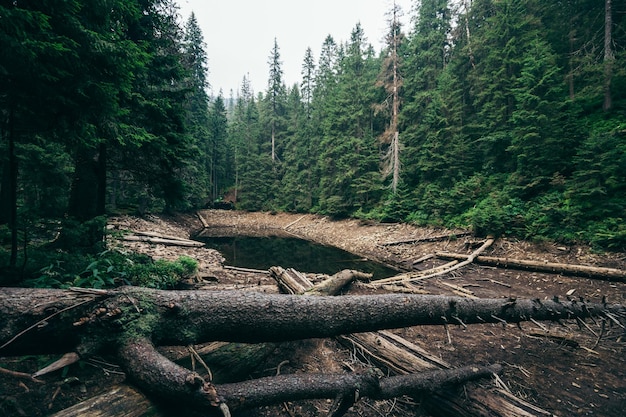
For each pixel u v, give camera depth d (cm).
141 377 221
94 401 209
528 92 1162
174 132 773
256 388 238
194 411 233
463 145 1606
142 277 543
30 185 991
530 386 351
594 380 368
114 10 453
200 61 2786
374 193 2200
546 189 1148
